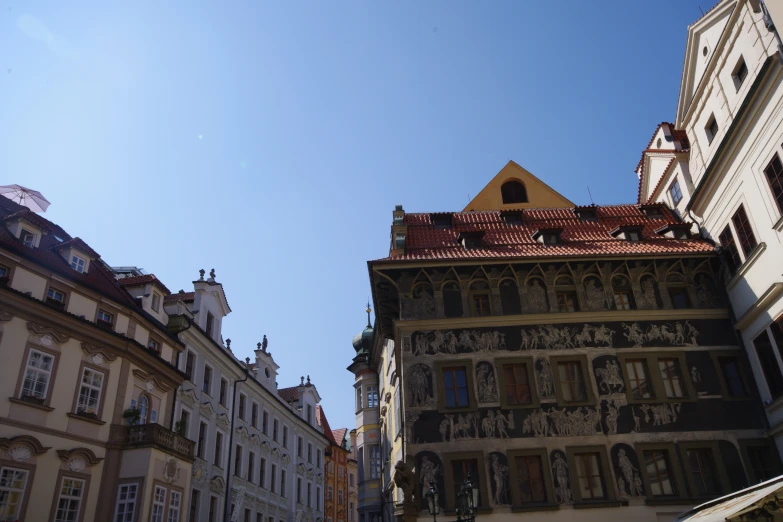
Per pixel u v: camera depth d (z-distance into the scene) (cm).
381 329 3102
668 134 3228
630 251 2786
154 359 3017
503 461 2386
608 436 2436
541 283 2752
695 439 2439
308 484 5519
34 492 2303
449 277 2747
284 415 5044
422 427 2452
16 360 2359
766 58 2428
